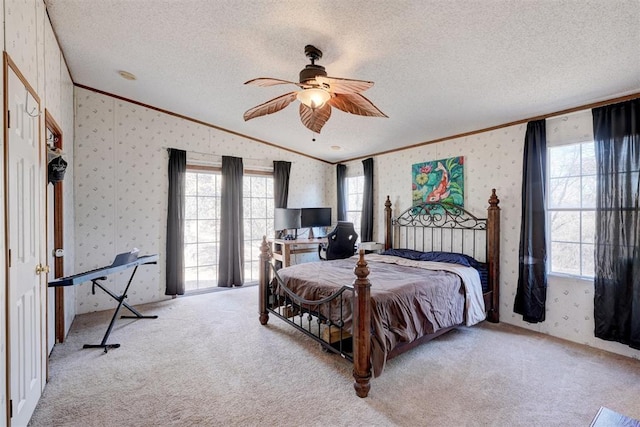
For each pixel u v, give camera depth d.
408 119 3.74
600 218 2.80
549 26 2.01
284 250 4.84
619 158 2.70
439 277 3.03
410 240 4.66
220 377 2.41
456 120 3.63
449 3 1.92
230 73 3.20
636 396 2.17
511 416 1.96
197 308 4.06
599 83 2.58
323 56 2.60
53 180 2.68
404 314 2.49
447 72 2.69
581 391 2.23
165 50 2.88
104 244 4.00
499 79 2.69
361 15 2.12
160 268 4.42
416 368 2.55
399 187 4.86
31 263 1.93
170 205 4.42
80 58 3.11
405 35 2.28
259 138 5.22
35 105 2.02
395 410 2.03
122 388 2.25
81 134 3.85
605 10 1.83
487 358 2.72
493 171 3.70
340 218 5.90
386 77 2.85
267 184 5.50
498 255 3.56
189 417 1.95
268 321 3.60
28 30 1.94
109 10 2.38
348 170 5.93
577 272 3.10
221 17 2.34
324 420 1.93
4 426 1.51
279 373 2.47
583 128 3.00
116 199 4.08
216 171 4.89
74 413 1.97
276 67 2.97
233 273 4.98
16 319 1.68
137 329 3.37
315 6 2.09
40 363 2.12
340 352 2.46
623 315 2.68
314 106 2.33
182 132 4.58
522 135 3.46
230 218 4.92
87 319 3.66
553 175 3.28
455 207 4.03
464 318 3.11
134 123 4.20
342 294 2.52
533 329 3.34
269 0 2.09
